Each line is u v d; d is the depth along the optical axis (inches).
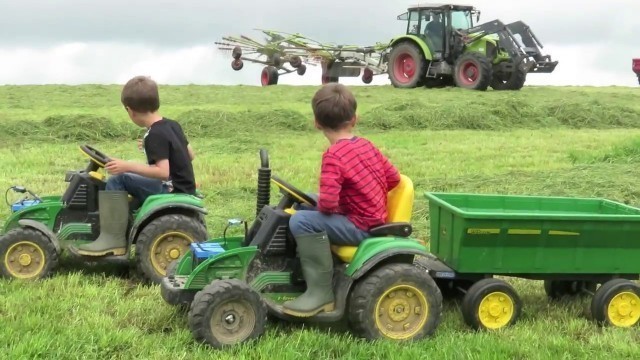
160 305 223.9
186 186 263.9
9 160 510.6
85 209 262.7
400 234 209.6
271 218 209.2
